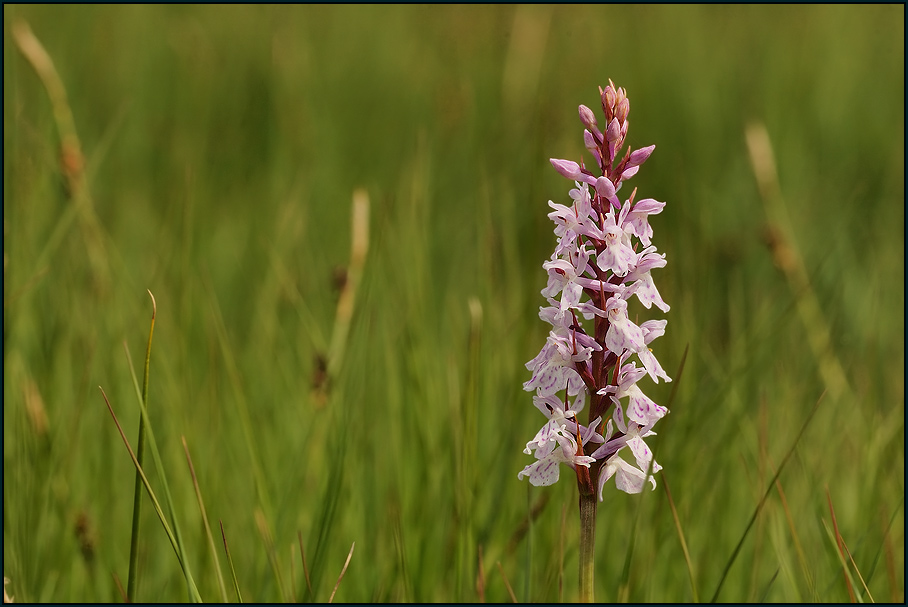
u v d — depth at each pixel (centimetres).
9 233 609
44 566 433
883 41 1212
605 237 238
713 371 518
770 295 659
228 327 642
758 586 435
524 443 462
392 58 1219
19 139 757
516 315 565
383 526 438
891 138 994
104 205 859
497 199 721
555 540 423
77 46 1175
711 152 991
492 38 1190
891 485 467
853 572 396
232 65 1166
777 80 1096
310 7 1352
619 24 1269
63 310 574
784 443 503
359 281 541
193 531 447
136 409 538
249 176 969
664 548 428
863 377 589
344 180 939
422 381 489
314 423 474
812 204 888
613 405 248
